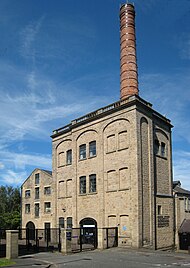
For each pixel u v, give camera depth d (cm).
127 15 4184
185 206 3784
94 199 3403
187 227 3522
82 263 1930
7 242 2200
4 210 7100
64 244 2567
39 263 1902
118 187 3159
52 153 4250
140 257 2227
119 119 3294
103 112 3469
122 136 3238
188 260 2089
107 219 3219
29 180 5028
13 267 1723
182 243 3503
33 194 4872
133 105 3164
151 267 1750
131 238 2914
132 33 4109
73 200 3684
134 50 4050
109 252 2566
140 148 3098
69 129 3981
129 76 3938
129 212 2991
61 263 1936
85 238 3288
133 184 3000
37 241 2783
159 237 3159
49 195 4519
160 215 3253
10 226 5856
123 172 3145
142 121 3219
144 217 2983
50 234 3884
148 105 3372
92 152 3569
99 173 3397
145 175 3108
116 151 3259
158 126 3544
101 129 3478
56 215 3978
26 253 2577
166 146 3650
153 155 3300
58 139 4181
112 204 3189
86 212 3478
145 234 2952
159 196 3300
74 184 3709
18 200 7569
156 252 2589
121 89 3972
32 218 4784
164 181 3466
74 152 3803
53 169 4178
